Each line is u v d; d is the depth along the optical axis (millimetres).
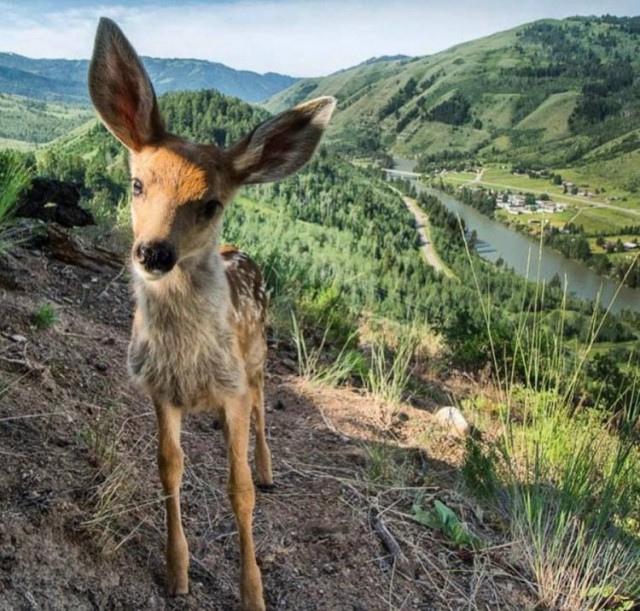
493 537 922
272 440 1059
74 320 1159
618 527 939
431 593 796
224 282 717
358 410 1254
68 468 764
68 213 1501
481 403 1482
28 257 1328
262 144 736
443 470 1088
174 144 717
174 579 689
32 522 671
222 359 697
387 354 1820
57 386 920
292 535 825
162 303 681
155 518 772
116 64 720
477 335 1942
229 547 784
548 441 1077
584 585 838
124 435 886
